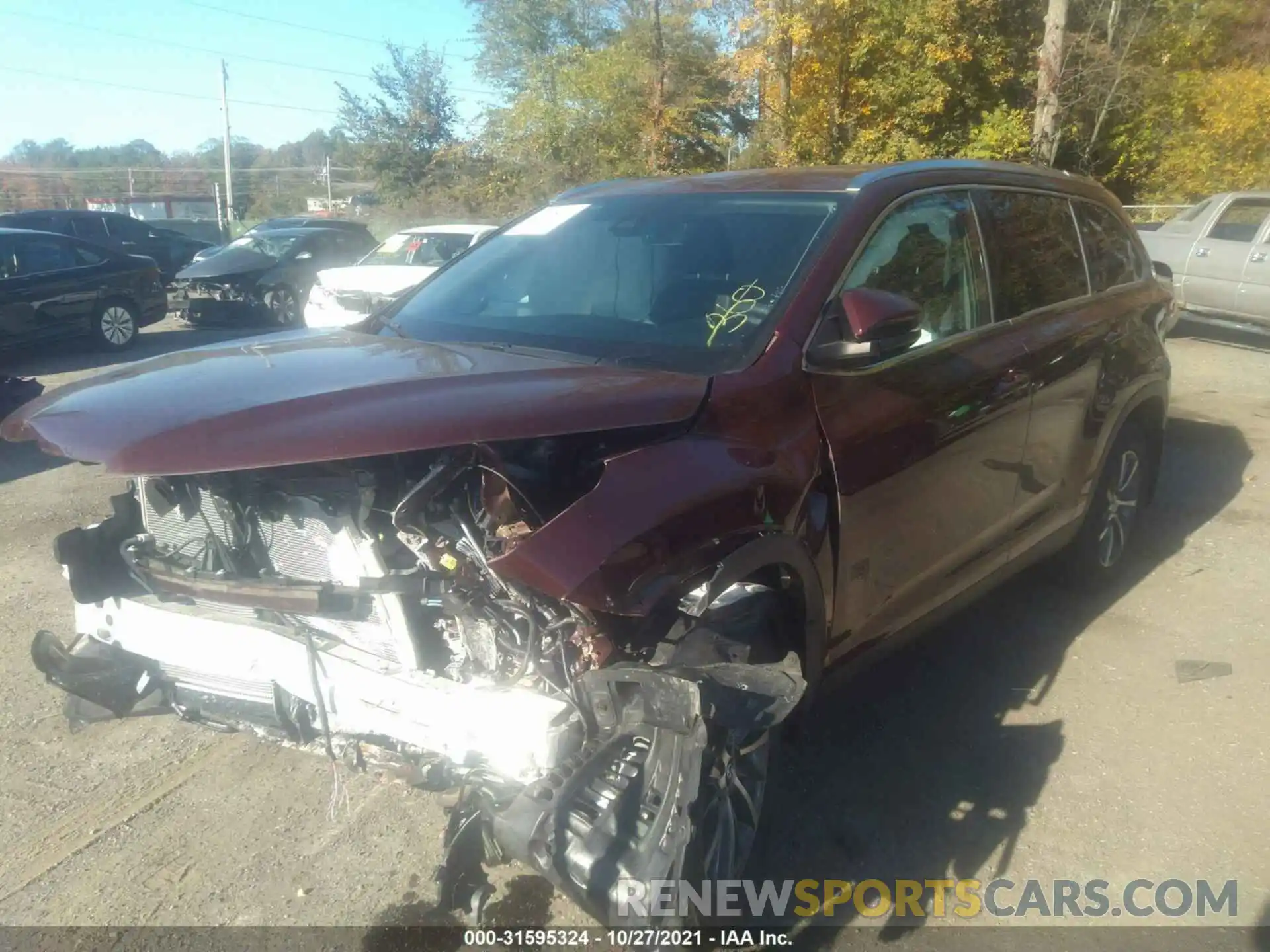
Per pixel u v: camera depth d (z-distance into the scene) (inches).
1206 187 883.4
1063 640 181.8
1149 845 127.4
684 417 106.7
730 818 102.7
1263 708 159.2
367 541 98.7
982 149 810.2
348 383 104.0
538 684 96.9
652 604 93.4
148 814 132.8
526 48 1221.7
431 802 135.2
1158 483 270.5
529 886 118.6
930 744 148.9
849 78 820.6
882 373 130.3
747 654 99.4
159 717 156.5
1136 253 208.1
